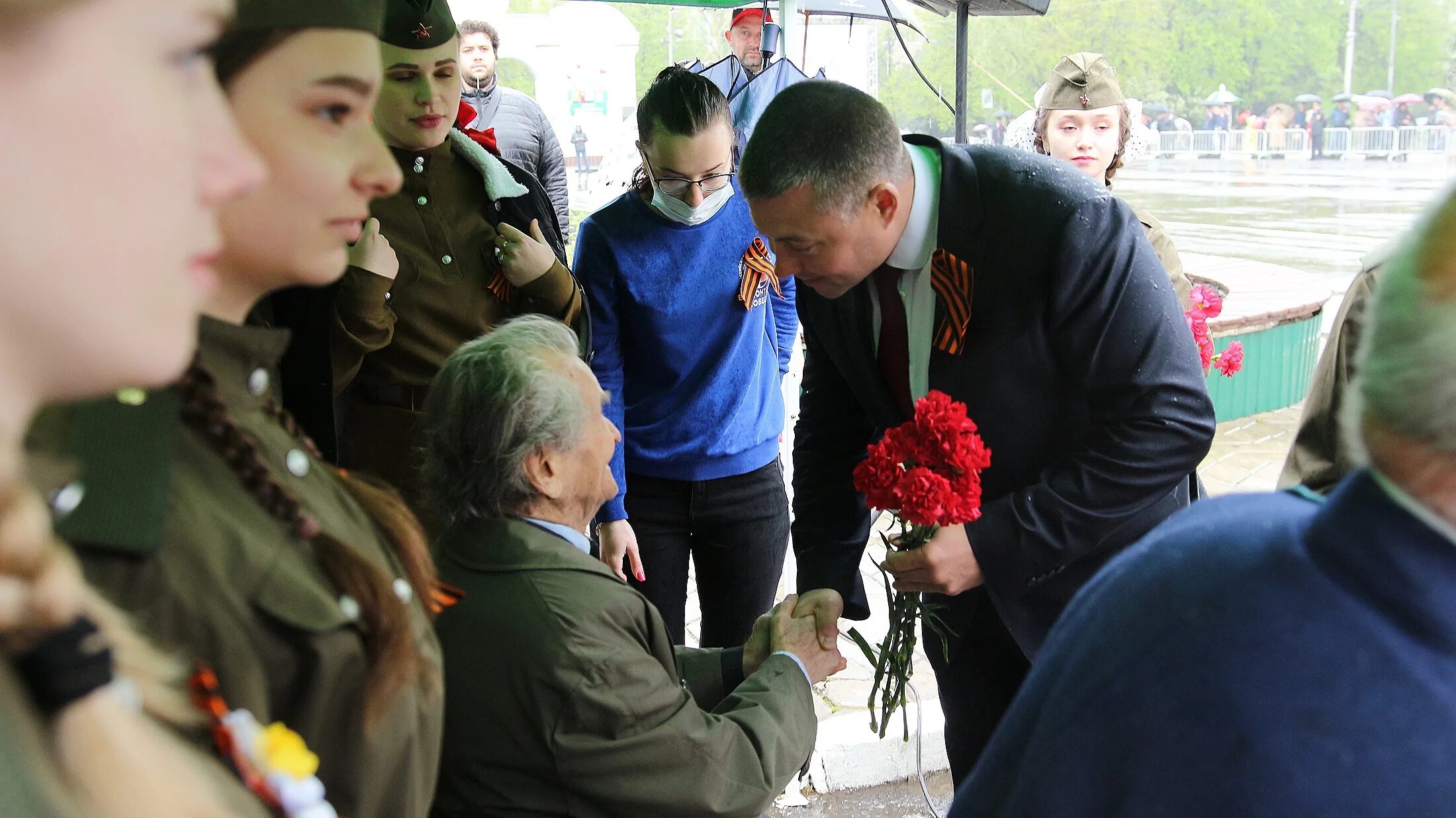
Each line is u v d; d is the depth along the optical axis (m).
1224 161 25.25
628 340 2.77
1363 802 0.75
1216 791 0.79
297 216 1.08
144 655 0.63
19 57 0.50
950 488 1.78
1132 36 27.67
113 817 0.51
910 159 1.91
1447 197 0.77
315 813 0.78
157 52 0.56
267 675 0.88
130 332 0.54
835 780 2.99
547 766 1.59
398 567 1.15
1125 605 0.89
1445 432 0.72
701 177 2.59
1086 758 0.87
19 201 0.50
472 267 2.25
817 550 2.33
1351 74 26.39
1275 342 6.59
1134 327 1.86
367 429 2.20
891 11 3.77
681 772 1.65
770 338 2.94
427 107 2.13
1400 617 0.75
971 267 1.90
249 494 0.93
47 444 0.77
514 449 1.64
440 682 1.14
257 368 1.02
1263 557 0.83
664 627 1.75
